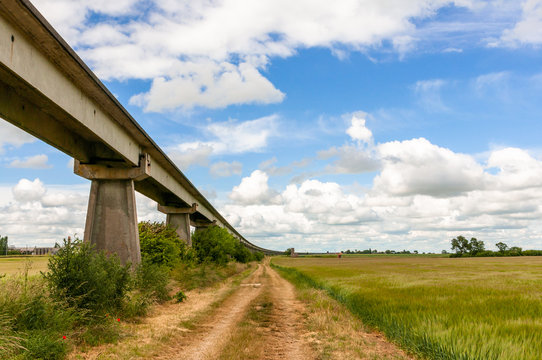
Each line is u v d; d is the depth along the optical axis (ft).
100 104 70.69
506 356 26.12
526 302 52.24
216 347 32.81
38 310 31.14
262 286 105.29
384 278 110.11
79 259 39.58
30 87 49.73
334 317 49.73
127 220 89.81
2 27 42.68
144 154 93.97
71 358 27.96
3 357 24.41
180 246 131.64
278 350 32.89
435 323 36.55
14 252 456.45
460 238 577.02
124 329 37.88
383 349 33.96
